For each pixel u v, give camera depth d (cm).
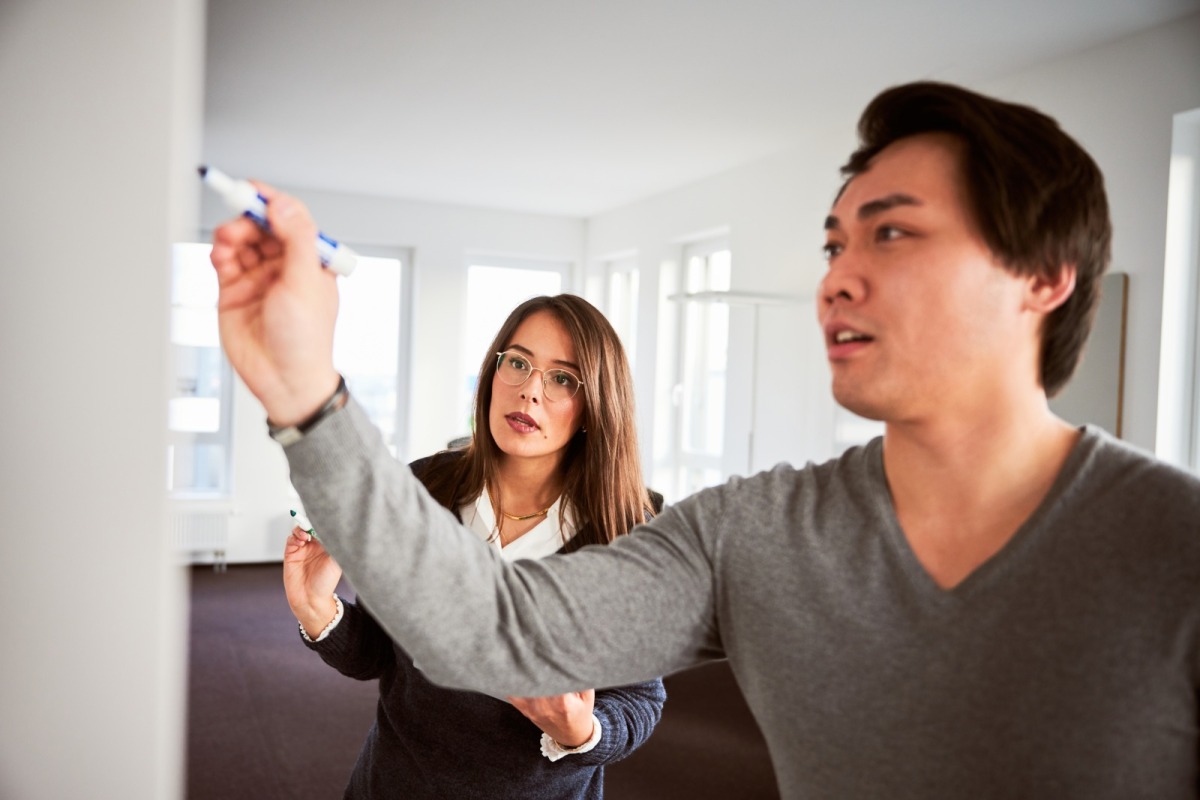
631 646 74
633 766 331
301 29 370
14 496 68
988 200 67
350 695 419
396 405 741
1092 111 355
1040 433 69
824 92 420
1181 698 59
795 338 510
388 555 62
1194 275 331
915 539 71
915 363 68
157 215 70
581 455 144
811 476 81
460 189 677
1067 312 70
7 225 68
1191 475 64
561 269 786
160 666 70
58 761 69
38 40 68
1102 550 63
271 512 697
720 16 341
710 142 514
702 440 643
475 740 124
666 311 660
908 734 66
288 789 316
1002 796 62
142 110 70
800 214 508
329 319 61
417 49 390
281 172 642
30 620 68
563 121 488
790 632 72
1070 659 61
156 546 70
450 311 733
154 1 70
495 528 142
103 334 69
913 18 335
